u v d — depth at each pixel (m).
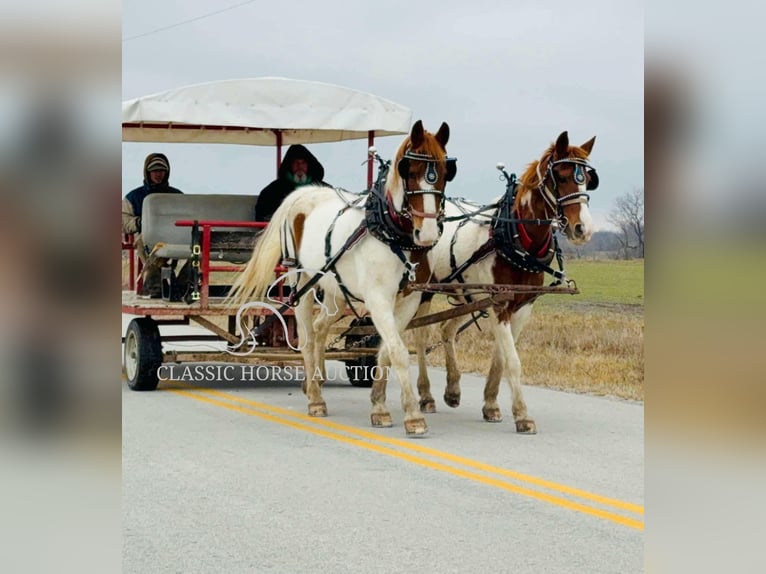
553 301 23.88
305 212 10.90
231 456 8.43
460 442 9.16
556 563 5.47
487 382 10.51
